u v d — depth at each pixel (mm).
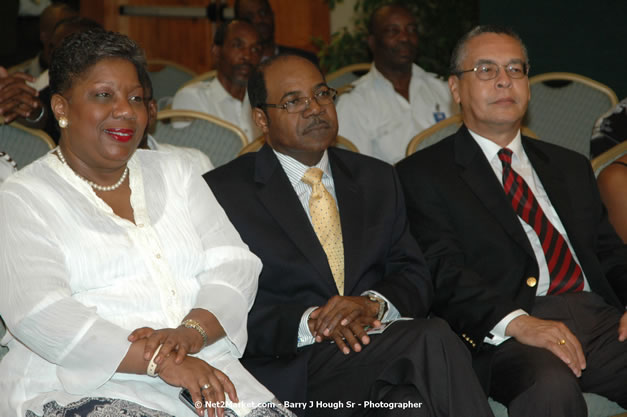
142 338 1876
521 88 2666
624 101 3488
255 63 4504
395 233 2549
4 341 2053
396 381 2117
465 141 2736
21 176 2018
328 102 2484
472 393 2045
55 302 1856
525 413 2156
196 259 2141
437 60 6000
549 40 5316
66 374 1868
